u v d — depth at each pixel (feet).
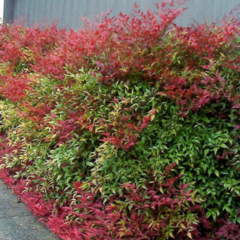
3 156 13.83
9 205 11.60
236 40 8.94
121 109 9.43
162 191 8.21
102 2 16.34
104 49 10.54
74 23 18.25
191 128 8.54
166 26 9.89
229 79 8.36
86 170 10.22
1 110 15.12
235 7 10.70
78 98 10.52
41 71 12.88
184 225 8.07
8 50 16.74
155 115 9.00
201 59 9.19
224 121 8.48
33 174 11.68
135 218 8.34
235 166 8.04
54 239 9.52
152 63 9.46
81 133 10.17
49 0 20.21
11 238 9.48
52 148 11.70
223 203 8.25
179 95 8.57
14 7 23.71
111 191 9.00
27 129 12.40
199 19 11.82
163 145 8.64
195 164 8.49
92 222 8.98
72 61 11.52
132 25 10.15
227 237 7.90
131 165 8.83
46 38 16.19
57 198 10.59
